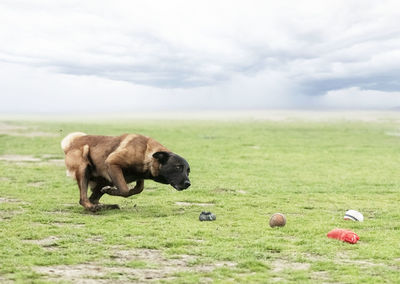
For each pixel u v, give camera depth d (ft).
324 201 47.67
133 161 38.24
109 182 39.86
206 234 31.53
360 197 50.42
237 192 51.98
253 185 57.00
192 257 26.40
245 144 120.06
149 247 28.25
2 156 86.07
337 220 37.76
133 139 38.65
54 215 37.17
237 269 24.14
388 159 91.35
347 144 126.82
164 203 44.39
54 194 48.11
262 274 23.30
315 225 35.29
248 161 83.76
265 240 30.32
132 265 24.45
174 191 51.37
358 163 84.28
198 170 70.23
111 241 29.07
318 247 28.73
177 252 27.14
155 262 25.27
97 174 39.47
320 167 77.82
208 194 50.03
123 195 37.99
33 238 29.78
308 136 161.58
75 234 30.81
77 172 38.99
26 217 35.91
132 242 28.89
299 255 26.86
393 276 23.40
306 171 72.38
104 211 39.34
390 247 29.01
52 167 70.49
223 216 38.47
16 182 55.98
